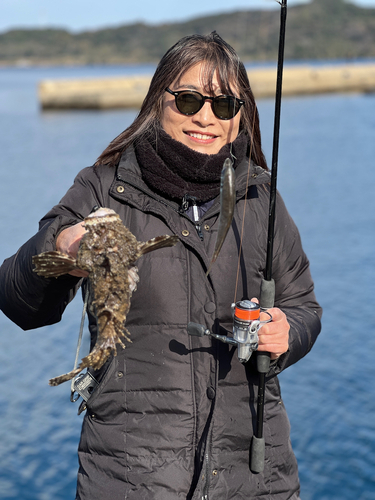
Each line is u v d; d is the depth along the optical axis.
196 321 2.52
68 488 9.95
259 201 2.84
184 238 2.54
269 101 82.25
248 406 2.59
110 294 2.04
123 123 66.19
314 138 57.50
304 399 12.54
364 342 14.85
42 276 2.34
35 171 40.84
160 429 2.44
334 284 18.83
